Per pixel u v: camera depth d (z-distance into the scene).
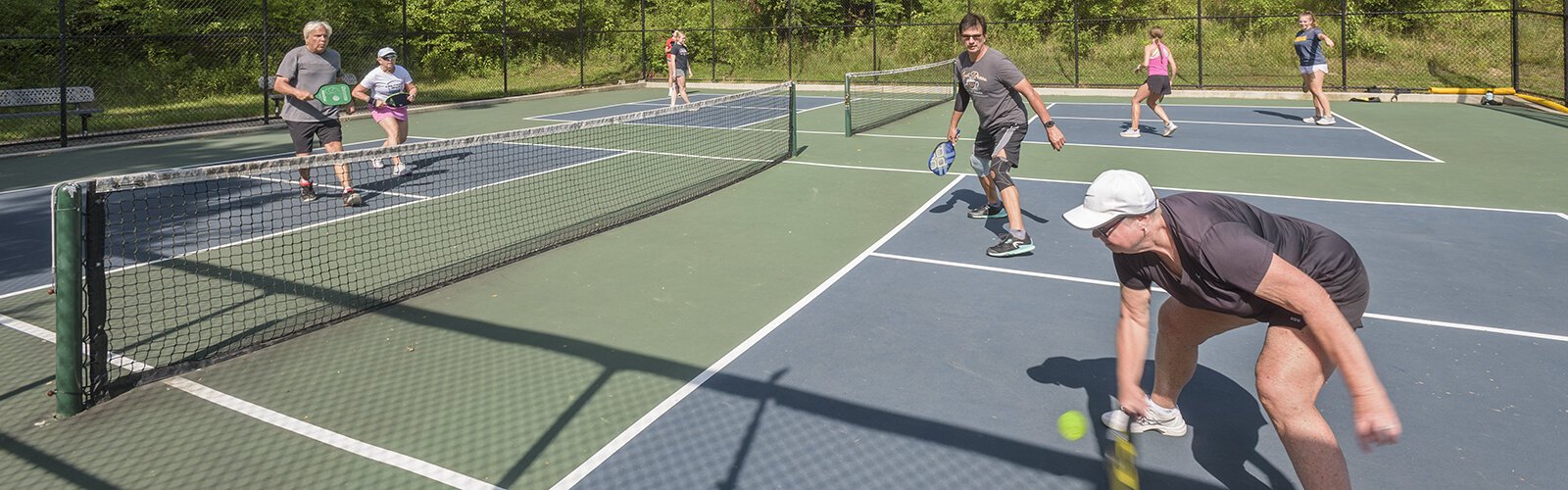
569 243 7.17
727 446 3.69
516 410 4.06
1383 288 5.68
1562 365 4.37
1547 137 12.44
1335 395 4.04
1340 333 2.39
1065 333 4.96
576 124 7.57
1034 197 8.84
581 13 23.97
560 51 27.53
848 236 7.30
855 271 6.26
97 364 4.22
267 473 3.52
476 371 4.52
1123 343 3.05
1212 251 2.51
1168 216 2.64
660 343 4.90
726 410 4.03
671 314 5.41
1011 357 4.62
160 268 6.61
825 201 8.77
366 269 6.49
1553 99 16.33
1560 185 8.91
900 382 4.32
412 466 3.55
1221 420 3.84
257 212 8.64
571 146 13.12
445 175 10.62
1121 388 3.06
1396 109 16.77
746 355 4.71
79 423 3.97
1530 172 9.75
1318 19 22.17
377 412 4.05
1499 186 8.96
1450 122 14.55
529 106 20.38
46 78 20.06
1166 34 23.75
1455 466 3.42
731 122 16.34
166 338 5.08
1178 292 2.86
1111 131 14.30
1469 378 4.23
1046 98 21.00
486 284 6.06
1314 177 9.73
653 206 8.55
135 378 4.40
